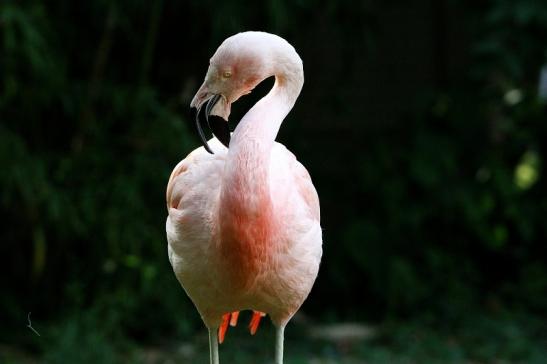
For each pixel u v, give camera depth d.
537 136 12.59
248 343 10.47
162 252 10.33
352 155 12.75
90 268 10.45
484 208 12.16
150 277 10.13
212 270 5.25
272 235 5.13
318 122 12.86
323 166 12.76
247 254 5.05
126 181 10.09
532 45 10.48
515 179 12.68
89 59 10.77
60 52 10.33
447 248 12.45
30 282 10.79
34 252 10.34
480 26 10.92
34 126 10.41
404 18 13.21
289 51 5.27
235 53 5.19
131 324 10.48
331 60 12.83
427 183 11.72
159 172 10.16
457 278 11.95
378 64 13.15
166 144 10.16
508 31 10.48
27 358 9.87
